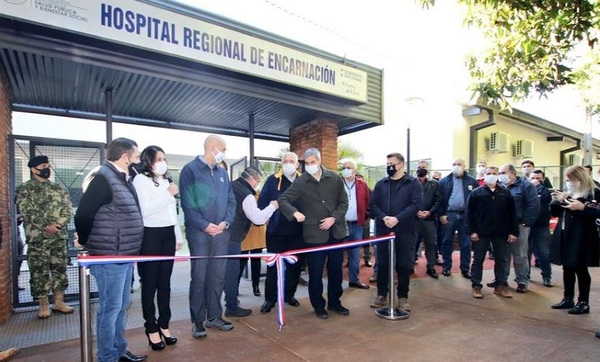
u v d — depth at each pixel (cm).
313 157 431
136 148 325
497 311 461
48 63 444
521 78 444
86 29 391
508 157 1396
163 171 346
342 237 451
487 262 771
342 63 627
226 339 375
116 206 303
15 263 466
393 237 439
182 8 461
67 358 335
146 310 347
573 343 363
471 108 1178
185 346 358
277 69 537
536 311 460
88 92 567
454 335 386
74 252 511
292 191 436
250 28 519
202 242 376
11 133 526
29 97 591
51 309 464
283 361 328
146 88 547
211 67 483
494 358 333
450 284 592
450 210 643
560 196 461
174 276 653
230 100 606
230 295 439
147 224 340
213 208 377
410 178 464
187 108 657
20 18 356
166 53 441
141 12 424
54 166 514
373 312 459
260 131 861
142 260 304
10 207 466
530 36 416
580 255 442
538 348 353
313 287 438
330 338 379
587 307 450
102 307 298
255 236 547
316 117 718
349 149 1216
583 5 361
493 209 515
